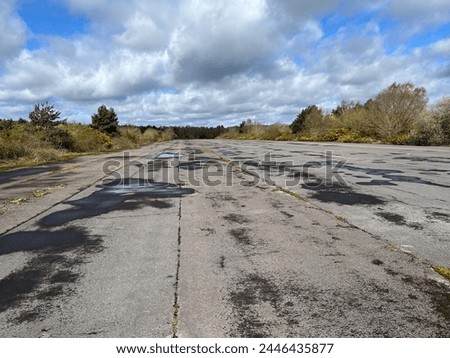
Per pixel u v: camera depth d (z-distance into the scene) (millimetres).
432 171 9047
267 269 3051
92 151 25641
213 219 4832
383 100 27375
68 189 7805
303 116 49438
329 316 2287
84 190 7637
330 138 34781
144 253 3541
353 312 2326
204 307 2428
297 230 4188
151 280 2885
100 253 3582
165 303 2496
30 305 2527
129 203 6105
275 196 6418
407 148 18516
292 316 2295
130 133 42312
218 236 4035
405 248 3479
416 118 25031
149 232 4281
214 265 3174
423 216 4676
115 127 39812
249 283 2787
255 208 5457
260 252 3475
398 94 26703
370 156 14156
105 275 3016
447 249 3430
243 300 2514
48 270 3170
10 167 13625
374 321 2223
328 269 3018
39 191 7605
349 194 6387
